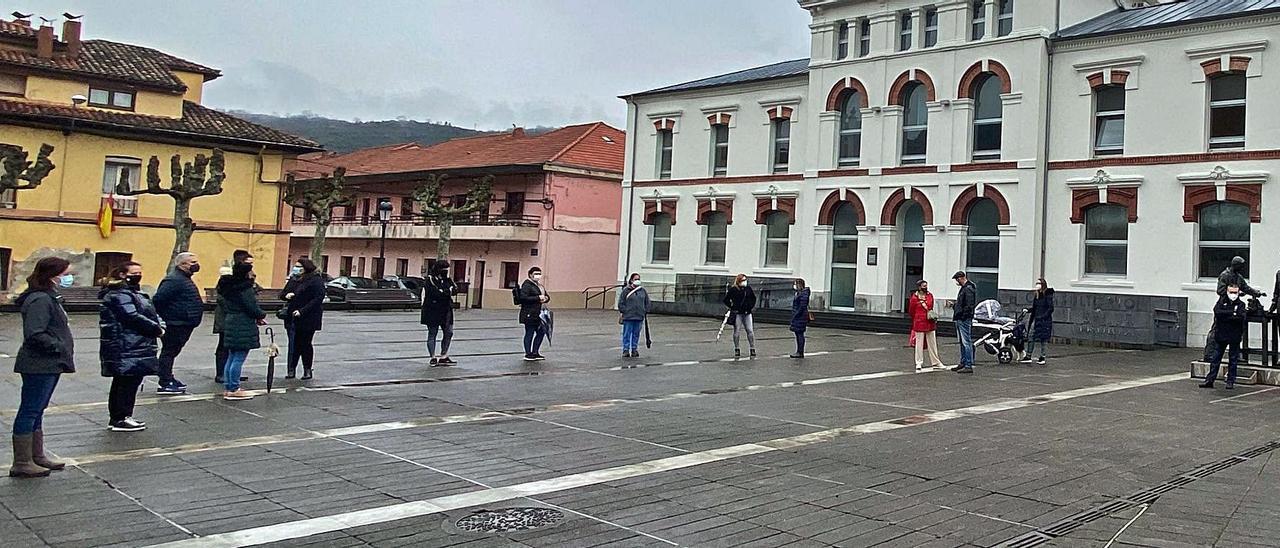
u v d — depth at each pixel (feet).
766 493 25.88
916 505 24.88
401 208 176.65
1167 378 57.77
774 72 128.77
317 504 23.73
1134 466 30.14
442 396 42.91
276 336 73.00
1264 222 83.30
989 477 28.27
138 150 118.62
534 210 150.71
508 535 21.48
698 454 30.94
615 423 36.68
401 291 116.26
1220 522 23.41
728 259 125.80
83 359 53.52
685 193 131.03
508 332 83.25
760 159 123.13
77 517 22.08
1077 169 94.89
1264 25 83.97
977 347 77.46
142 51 135.54
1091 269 94.48
